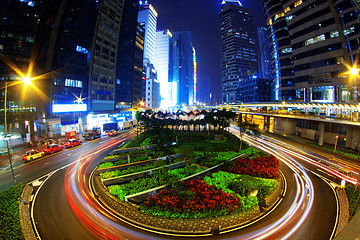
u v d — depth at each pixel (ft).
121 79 257.75
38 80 155.84
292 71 263.08
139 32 311.88
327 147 124.06
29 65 149.07
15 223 40.78
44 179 70.85
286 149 121.90
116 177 63.36
